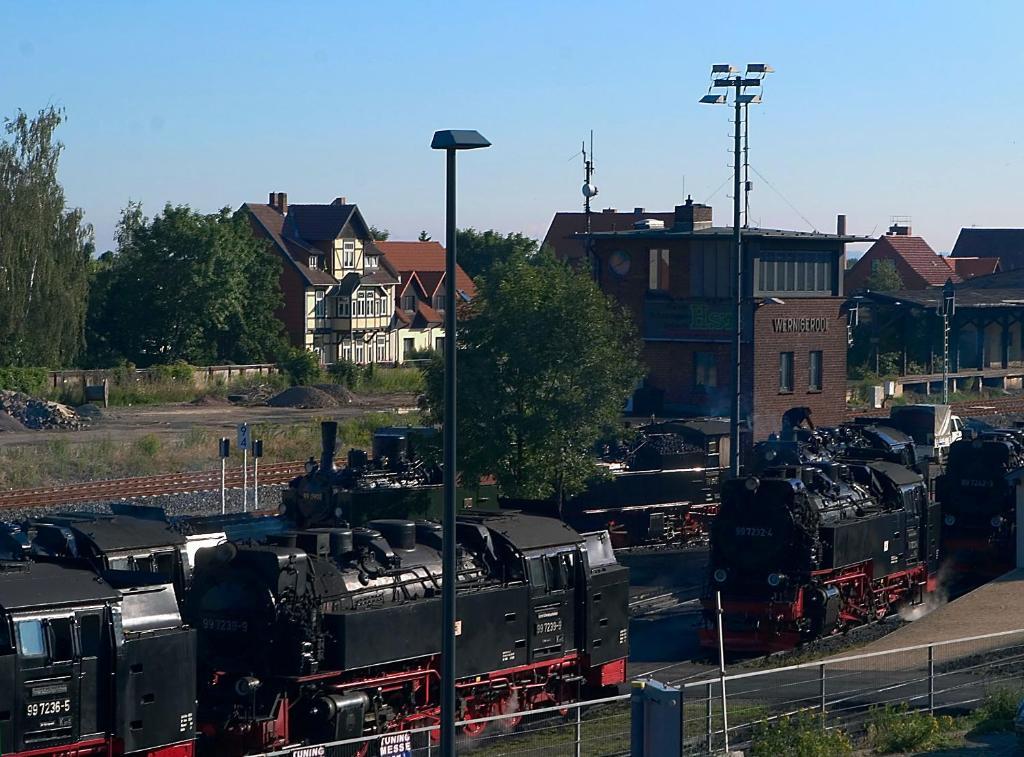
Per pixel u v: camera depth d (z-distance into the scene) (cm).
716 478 4309
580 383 3581
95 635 1698
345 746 1909
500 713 2256
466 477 3584
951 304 6625
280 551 1975
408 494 3375
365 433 6106
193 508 4369
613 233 5562
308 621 1947
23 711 1611
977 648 2592
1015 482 3622
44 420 6284
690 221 5547
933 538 3544
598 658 2444
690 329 5422
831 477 3173
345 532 2100
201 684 1992
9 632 1608
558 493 3650
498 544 2309
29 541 1988
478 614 2184
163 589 1838
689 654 2780
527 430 3528
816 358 5609
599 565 2481
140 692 1744
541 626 2319
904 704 2017
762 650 2809
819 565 2895
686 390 5438
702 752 1830
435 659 2138
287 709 1944
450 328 1417
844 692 2197
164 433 6125
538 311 3556
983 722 2031
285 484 4916
